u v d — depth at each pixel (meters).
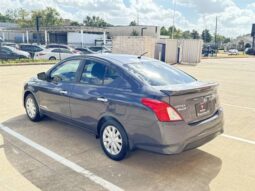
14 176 3.57
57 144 4.66
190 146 3.64
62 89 4.85
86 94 4.35
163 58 25.75
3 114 6.41
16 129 5.36
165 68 4.60
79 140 4.85
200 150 4.57
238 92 10.59
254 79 15.03
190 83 4.18
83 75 4.61
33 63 19.97
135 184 3.45
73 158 4.14
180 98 3.51
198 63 27.75
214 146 4.77
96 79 4.36
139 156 4.25
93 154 4.29
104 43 40.75
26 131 5.26
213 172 3.81
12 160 4.02
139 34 60.12
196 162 4.11
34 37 51.78
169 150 3.47
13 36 52.59
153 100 3.49
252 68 23.14
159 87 3.74
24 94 5.99
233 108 7.77
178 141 3.47
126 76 3.97
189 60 27.83
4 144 4.60
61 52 23.30
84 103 4.40
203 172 3.80
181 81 4.27
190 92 3.57
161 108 3.43
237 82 13.56
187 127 3.54
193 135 3.61
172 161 4.12
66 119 4.93
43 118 5.88
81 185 3.40
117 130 3.96
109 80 4.16
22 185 3.37
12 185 3.36
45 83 5.36
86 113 4.41
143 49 23.28
